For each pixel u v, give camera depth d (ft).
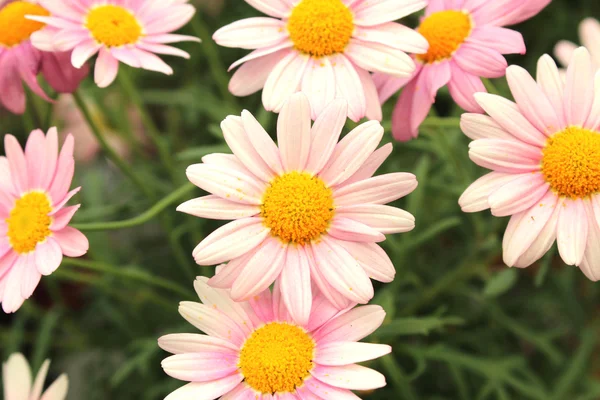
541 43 1.62
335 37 1.12
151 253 1.55
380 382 1.03
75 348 1.54
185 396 1.04
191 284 1.50
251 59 1.14
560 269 1.53
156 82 1.72
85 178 1.50
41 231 1.12
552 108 1.07
